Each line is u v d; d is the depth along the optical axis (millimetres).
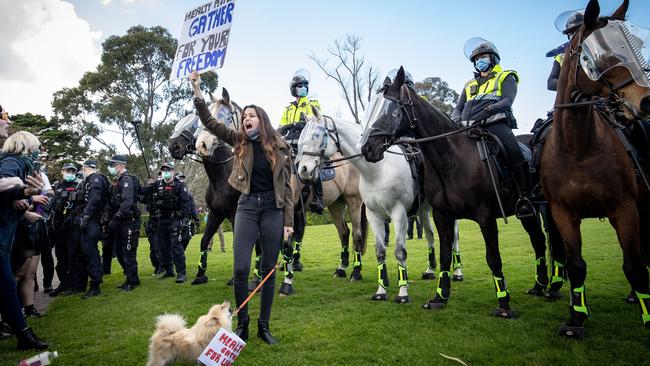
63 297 6488
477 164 4629
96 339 4195
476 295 5535
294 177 6430
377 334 4004
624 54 3139
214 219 6938
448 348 3619
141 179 32562
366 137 4742
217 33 4359
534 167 4402
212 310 3141
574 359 3289
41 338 4277
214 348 2771
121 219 6809
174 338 3053
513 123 5059
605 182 3539
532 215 4637
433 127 4762
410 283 6641
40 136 29828
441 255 4961
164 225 7898
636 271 3508
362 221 7484
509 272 7227
